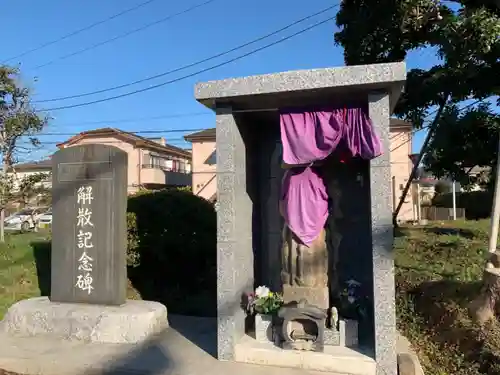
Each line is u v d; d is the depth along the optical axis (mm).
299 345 5246
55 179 7258
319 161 5750
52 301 7121
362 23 9125
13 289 8594
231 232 5430
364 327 5766
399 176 22578
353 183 6277
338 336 5371
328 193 6277
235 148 5566
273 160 6762
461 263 9516
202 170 25188
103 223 6988
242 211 5824
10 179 13484
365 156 5000
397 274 8750
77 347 6059
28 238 12766
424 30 8805
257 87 5129
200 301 8781
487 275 5867
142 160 27797
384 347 4879
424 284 7598
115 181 6973
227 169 5465
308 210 5594
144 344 6141
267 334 5613
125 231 7051
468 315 5992
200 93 5352
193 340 6281
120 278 6891
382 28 8930
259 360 5309
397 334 6250
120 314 6387
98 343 6246
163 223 8945
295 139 5352
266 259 6695
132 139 27375
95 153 7090
